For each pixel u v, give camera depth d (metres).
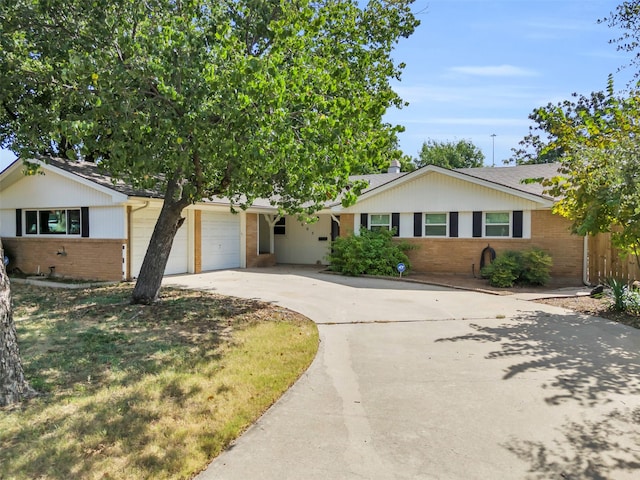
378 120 6.95
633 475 3.15
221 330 7.35
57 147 18.11
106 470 3.18
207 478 3.12
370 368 5.56
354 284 13.38
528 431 3.84
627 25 9.12
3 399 4.27
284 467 3.26
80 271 13.95
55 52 7.57
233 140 6.17
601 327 7.69
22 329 7.30
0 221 16.02
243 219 18.08
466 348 6.44
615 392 4.73
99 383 4.88
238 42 7.29
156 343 6.50
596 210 8.49
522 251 13.77
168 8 7.61
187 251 15.78
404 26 10.37
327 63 7.91
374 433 3.81
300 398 4.59
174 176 8.70
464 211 15.54
